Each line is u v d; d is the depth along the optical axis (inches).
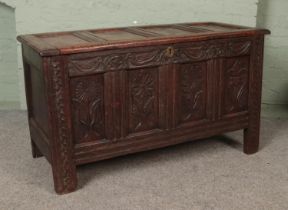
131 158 109.3
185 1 136.8
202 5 137.0
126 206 87.2
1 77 148.0
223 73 104.1
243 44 104.7
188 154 111.7
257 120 111.0
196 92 102.1
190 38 97.0
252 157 109.8
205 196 90.7
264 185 95.0
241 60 106.0
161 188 94.1
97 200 89.6
